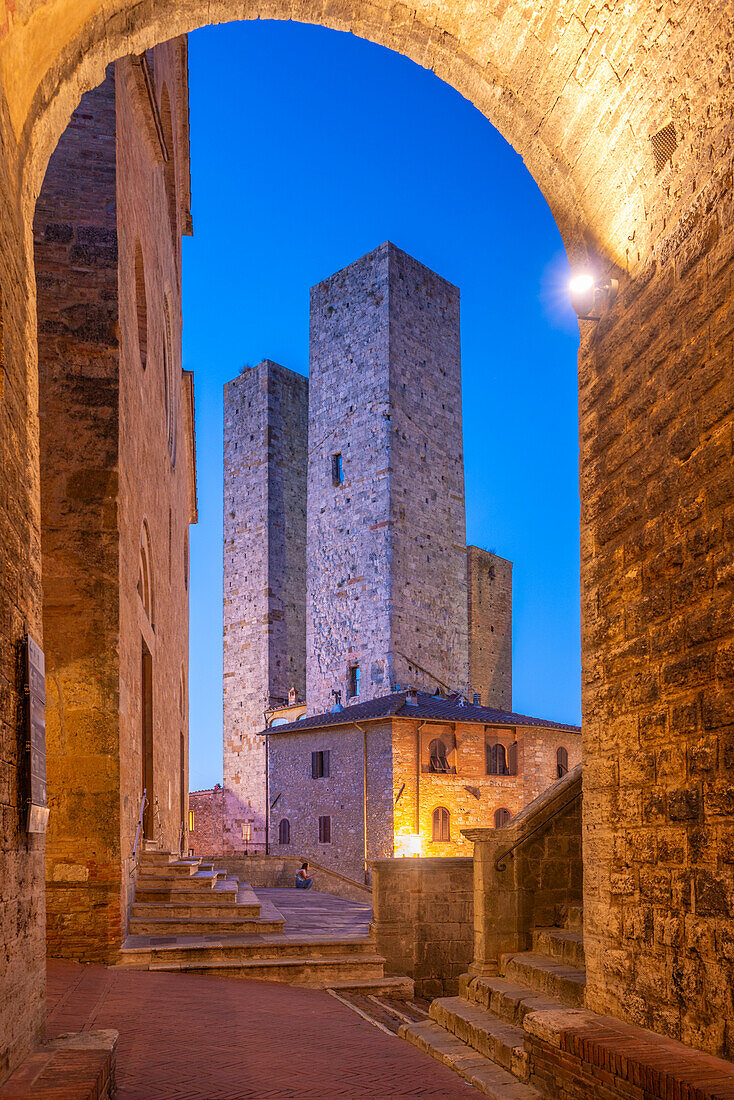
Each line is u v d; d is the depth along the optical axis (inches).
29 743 195.2
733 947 197.8
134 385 515.8
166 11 264.2
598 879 270.1
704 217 223.3
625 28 247.8
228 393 2117.4
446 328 1768.0
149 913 480.1
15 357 198.4
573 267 309.0
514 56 286.7
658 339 247.1
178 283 1031.6
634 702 252.7
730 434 209.0
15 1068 178.4
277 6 285.3
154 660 658.8
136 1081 231.6
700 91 225.5
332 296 1750.7
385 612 1553.9
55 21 213.6
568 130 287.9
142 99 553.6
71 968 382.6
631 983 244.8
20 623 199.3
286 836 1471.5
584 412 299.3
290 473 2048.5
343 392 1701.5
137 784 518.6
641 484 255.4
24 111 211.0
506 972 357.4
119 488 432.1
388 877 490.6
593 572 286.7
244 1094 228.2
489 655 1909.4
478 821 1331.2
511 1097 247.6
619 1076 205.0
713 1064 194.5
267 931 478.3
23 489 204.7
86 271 445.7
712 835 208.8
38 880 208.5
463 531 1727.4
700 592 220.1
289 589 1998.0
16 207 204.2
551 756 1446.9
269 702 1898.4
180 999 343.6
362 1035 331.9
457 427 1755.7
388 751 1291.8
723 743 206.1
